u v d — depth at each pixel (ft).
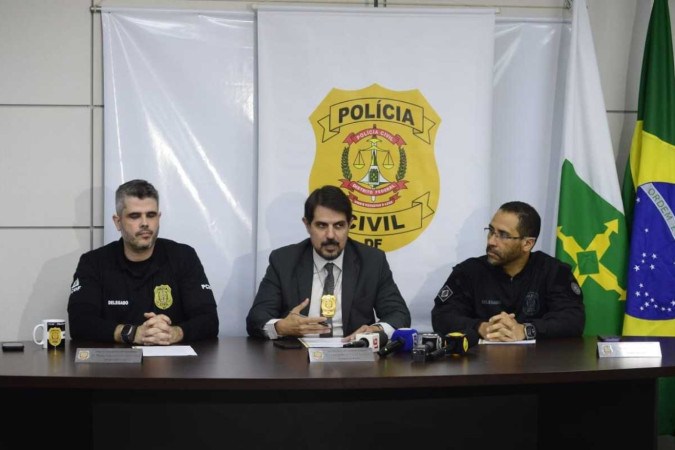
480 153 13.05
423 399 8.34
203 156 13.08
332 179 12.97
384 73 13.00
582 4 13.12
